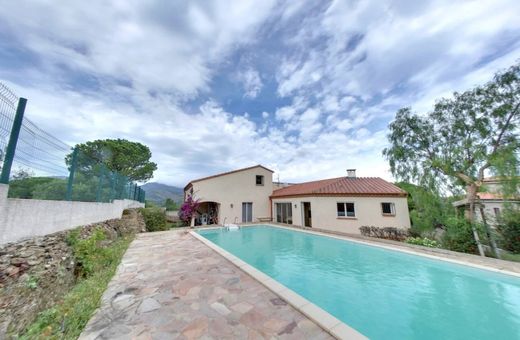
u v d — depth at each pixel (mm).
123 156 23141
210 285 5023
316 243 11977
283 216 20375
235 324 3420
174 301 4215
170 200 34625
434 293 5902
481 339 4113
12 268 3662
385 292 6043
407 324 4598
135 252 8289
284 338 3076
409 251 8758
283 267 8250
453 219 9875
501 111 8844
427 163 10656
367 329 4453
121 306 4000
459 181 9977
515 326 4441
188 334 3164
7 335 2771
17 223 4457
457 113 10125
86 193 8133
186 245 9602
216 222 20125
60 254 5129
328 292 6094
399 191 15336
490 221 9180
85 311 3680
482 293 5793
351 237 12008
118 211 13102
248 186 21562
